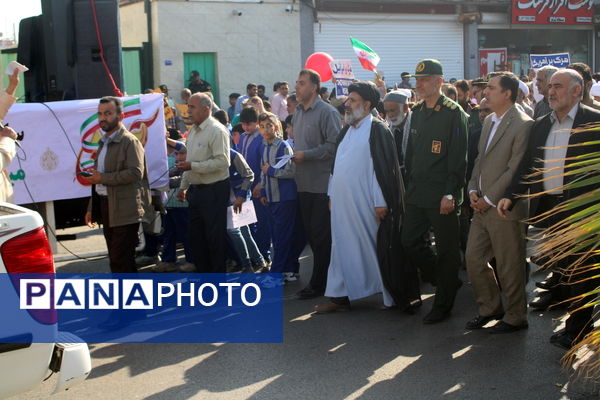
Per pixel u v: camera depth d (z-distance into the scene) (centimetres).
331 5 2239
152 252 800
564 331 493
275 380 464
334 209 602
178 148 761
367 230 599
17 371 335
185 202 753
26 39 974
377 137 589
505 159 513
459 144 542
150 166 727
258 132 757
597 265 279
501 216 506
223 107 2119
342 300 613
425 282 702
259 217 772
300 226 703
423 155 558
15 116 670
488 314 552
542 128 495
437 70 546
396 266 591
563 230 255
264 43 2155
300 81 649
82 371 358
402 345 523
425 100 563
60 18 891
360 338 542
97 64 886
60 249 895
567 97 480
